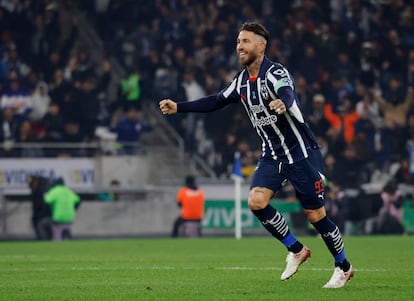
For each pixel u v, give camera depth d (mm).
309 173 22172
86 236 61688
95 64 74875
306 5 77688
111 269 29438
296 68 74250
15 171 62938
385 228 63188
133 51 74688
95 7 77125
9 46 69875
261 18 76875
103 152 64812
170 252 41094
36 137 65188
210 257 36562
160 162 68875
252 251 41531
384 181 68750
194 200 59812
